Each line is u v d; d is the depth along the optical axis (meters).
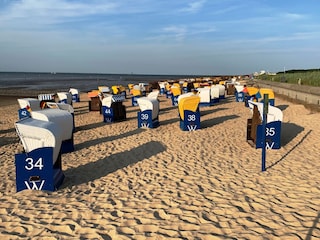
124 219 4.55
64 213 4.79
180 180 6.15
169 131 11.37
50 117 8.05
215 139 9.73
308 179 5.92
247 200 5.07
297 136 9.60
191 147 8.79
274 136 8.24
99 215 4.71
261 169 6.62
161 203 5.09
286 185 5.66
